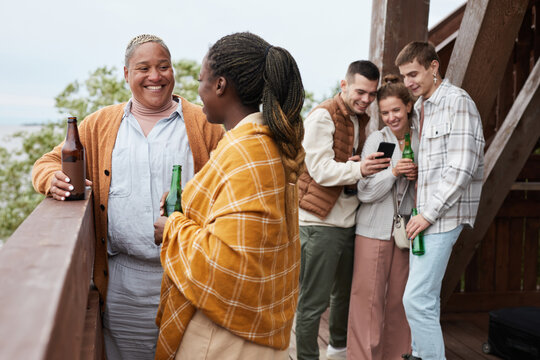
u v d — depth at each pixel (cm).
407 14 313
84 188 164
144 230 187
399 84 261
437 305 255
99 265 190
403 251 278
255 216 130
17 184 736
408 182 272
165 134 192
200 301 134
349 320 286
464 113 238
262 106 138
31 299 74
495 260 401
